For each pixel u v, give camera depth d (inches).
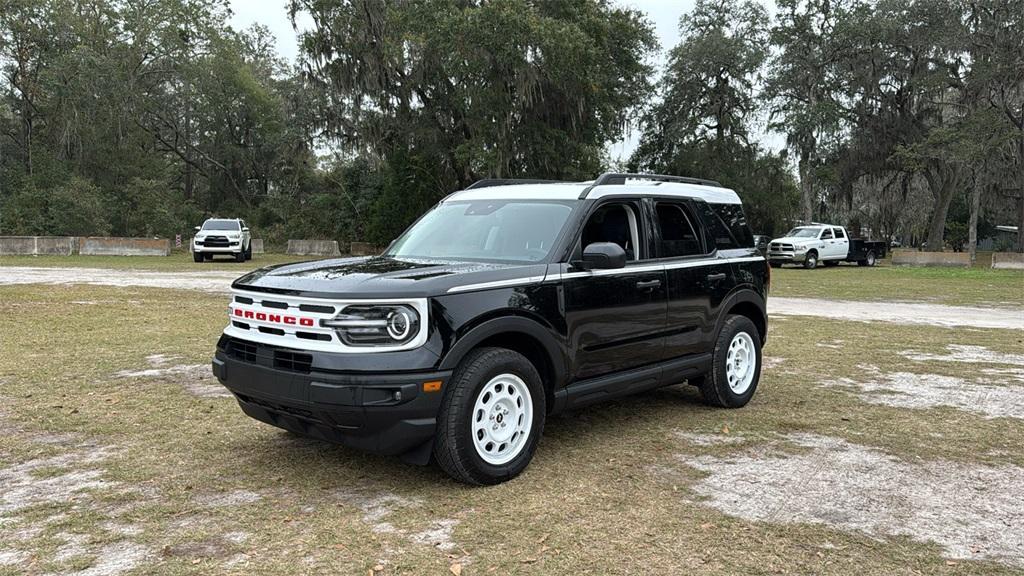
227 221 1194.6
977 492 170.2
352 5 1325.0
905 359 350.3
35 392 262.8
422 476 177.5
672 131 1776.6
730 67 1729.8
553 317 183.3
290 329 165.0
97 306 515.5
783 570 129.2
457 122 1449.3
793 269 1257.4
